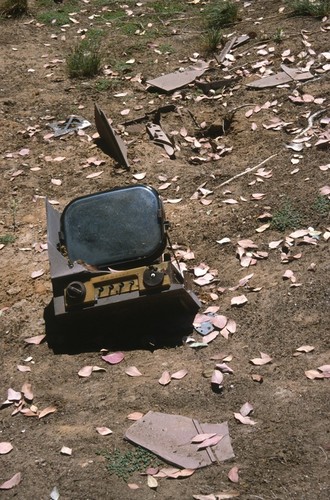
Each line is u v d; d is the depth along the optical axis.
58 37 12.03
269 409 5.50
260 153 8.66
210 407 5.61
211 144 9.11
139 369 6.08
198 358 6.12
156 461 5.19
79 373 6.09
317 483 4.87
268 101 9.55
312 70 9.98
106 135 9.16
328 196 7.64
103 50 11.47
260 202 7.82
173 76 10.45
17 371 6.26
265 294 6.65
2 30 12.31
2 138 9.59
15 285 7.27
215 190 8.22
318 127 8.84
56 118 9.94
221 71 10.51
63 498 5.02
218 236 7.51
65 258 6.36
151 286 6.14
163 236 6.54
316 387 5.61
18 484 5.18
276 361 5.96
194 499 4.85
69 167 8.99
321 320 6.27
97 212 6.61
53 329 6.66
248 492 4.87
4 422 5.76
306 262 6.92
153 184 8.52
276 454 5.11
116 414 5.66
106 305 6.15
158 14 12.37
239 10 12.05
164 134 9.27
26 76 10.97
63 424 5.65
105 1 12.98
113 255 6.49
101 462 5.24
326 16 11.19
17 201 8.52
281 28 11.15
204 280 6.93
